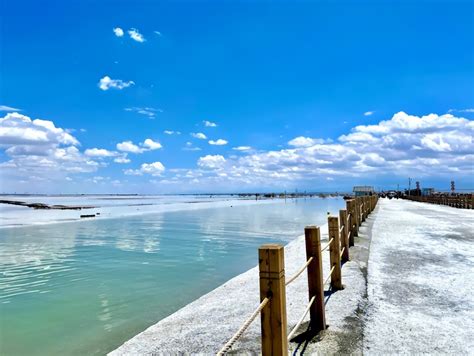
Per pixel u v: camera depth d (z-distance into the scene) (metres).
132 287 9.20
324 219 31.09
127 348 4.72
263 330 2.94
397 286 6.53
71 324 6.65
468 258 8.78
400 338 4.41
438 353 4.02
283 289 2.97
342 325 4.83
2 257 13.45
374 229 14.38
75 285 9.45
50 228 23.50
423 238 11.98
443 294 6.06
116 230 22.36
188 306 6.45
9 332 6.28
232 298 6.70
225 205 68.06
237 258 13.10
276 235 19.73
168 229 22.97
